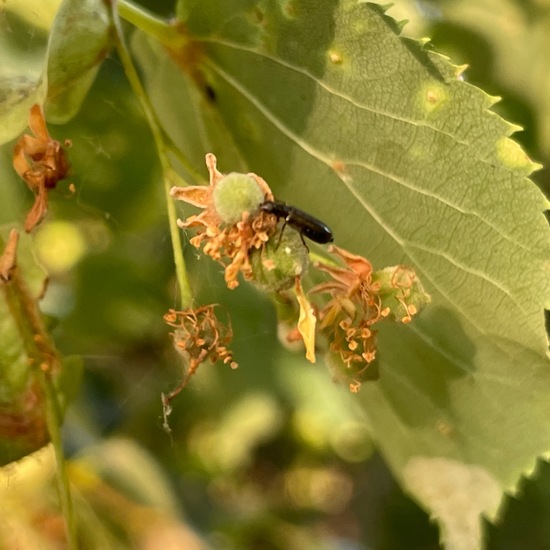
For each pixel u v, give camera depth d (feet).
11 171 0.67
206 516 1.01
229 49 0.64
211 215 0.59
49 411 0.62
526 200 0.60
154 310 0.90
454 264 0.63
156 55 0.67
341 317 0.62
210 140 0.68
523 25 0.81
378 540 0.96
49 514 0.66
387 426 0.73
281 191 0.67
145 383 0.93
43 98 0.60
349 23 0.59
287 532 1.03
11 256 0.62
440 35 0.80
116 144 0.79
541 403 0.66
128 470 0.83
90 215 0.83
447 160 0.61
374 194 0.64
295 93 0.63
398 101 0.60
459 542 0.70
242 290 0.84
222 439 0.99
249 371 0.93
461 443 0.69
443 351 0.67
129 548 0.78
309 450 1.09
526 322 0.62
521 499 0.84
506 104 0.80
